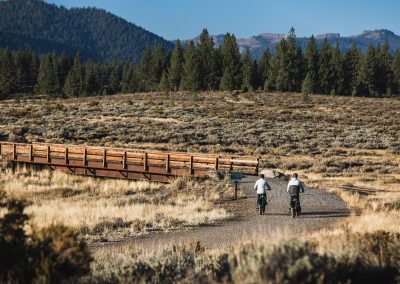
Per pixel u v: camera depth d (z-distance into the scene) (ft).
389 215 96.17
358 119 416.26
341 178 187.52
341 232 69.10
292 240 33.65
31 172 178.91
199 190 142.10
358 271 35.09
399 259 38.45
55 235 36.60
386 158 252.42
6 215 37.83
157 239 78.13
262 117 413.18
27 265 34.30
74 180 171.12
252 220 97.14
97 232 86.02
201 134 310.86
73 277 35.40
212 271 38.65
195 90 634.84
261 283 28.37
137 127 334.03
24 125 322.34
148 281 37.60
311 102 545.03
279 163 222.48
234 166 164.96
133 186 156.15
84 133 302.25
